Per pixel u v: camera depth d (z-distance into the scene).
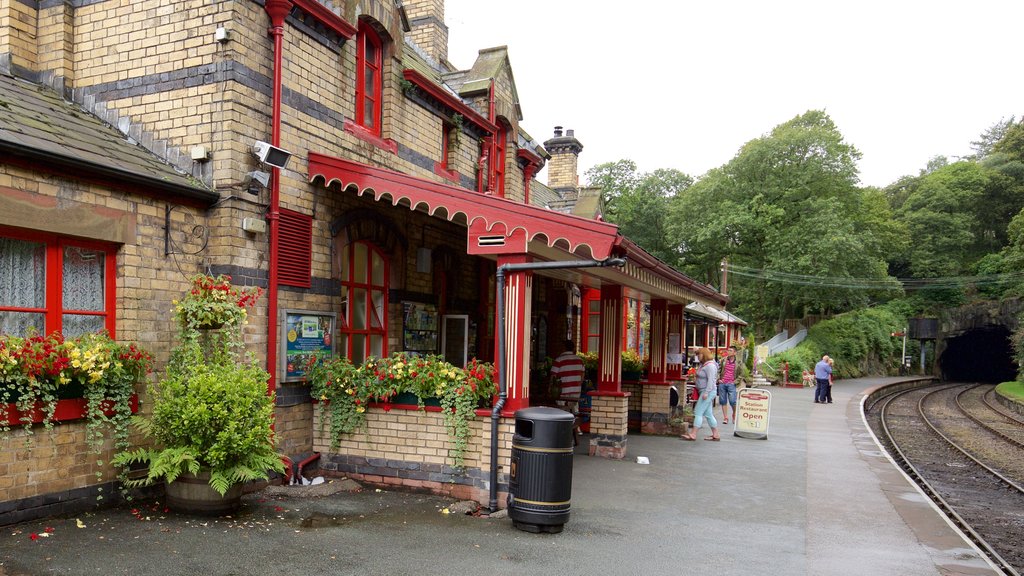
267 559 5.16
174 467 5.84
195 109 7.08
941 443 16.75
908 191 66.25
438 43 15.31
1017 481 11.97
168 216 6.71
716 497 8.08
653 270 9.26
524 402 7.07
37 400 5.51
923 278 56.78
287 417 7.45
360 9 8.95
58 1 7.68
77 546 5.14
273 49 7.50
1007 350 54.66
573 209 19.66
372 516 6.45
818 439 13.73
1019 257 40.88
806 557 5.86
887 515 7.41
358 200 8.86
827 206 40.97
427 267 10.55
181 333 6.54
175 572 4.77
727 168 46.38
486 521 6.50
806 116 45.28
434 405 7.29
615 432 10.47
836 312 52.53
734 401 15.82
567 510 6.29
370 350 9.43
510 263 7.05
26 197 5.54
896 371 52.84
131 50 7.43
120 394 6.08
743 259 48.47
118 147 6.83
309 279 7.91
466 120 12.20
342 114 8.71
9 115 5.99
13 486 5.38
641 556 5.71
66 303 6.06
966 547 6.29
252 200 7.14
